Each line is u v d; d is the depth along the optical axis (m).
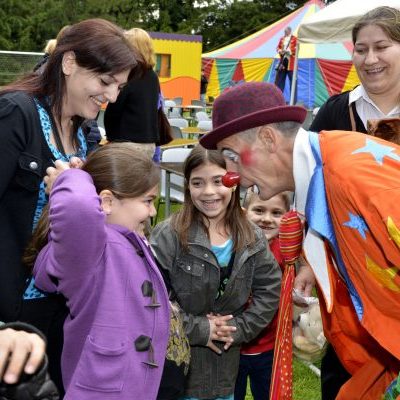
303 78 16.53
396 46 2.67
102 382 1.92
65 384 2.04
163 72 21.58
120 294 1.98
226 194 2.54
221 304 2.59
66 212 1.80
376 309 1.71
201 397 2.59
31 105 2.12
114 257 2.00
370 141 1.73
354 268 1.69
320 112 3.04
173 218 2.60
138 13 44.28
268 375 2.88
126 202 2.08
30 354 0.97
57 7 39.41
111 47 2.13
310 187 1.74
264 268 2.65
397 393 1.75
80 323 1.97
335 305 1.92
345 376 2.49
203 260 2.53
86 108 2.20
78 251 1.83
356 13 7.18
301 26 7.81
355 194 1.61
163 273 2.56
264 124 1.81
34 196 2.11
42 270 1.96
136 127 4.39
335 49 16.69
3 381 0.96
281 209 3.04
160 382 2.14
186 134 10.38
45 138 2.13
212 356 2.59
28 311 2.13
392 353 1.68
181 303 2.56
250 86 1.90
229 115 1.89
